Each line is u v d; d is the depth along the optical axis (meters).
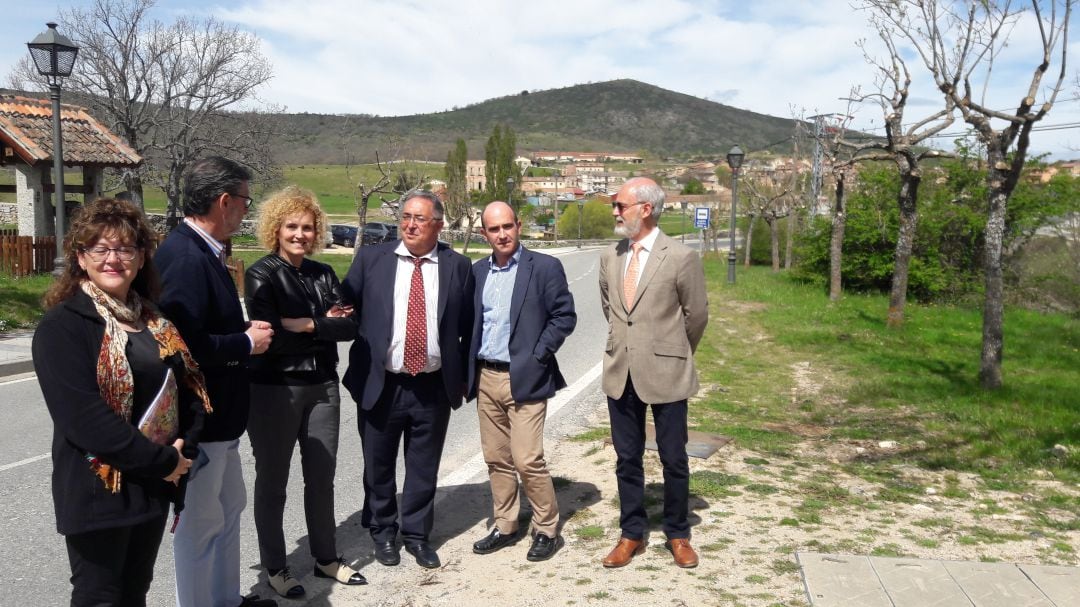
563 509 4.88
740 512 4.75
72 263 2.56
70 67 12.91
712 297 20.70
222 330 3.20
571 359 11.60
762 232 45.75
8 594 3.89
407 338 4.07
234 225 3.29
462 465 6.08
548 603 3.62
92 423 2.43
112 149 19.72
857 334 14.02
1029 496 5.36
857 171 22.98
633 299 4.03
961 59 9.78
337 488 5.57
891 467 6.06
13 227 32.16
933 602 3.52
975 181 20.67
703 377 9.98
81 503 2.50
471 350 4.27
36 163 17.92
